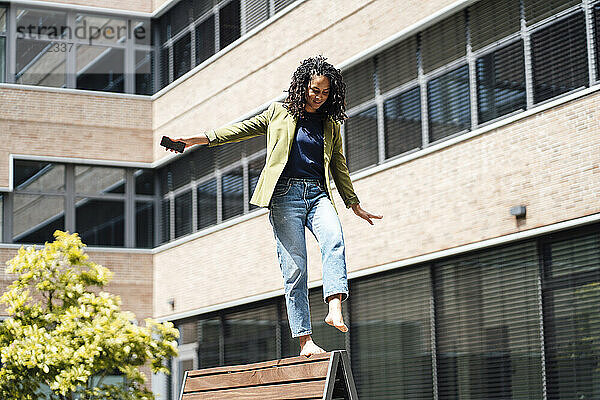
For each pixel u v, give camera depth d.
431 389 17.31
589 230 14.39
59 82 26.78
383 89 19.05
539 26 15.50
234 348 23.69
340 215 19.70
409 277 18.08
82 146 26.67
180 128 26.12
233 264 23.61
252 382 6.13
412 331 17.89
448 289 17.14
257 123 6.45
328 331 20.14
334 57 20.19
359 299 19.34
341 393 5.80
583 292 14.44
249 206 23.38
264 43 22.69
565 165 14.75
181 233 26.30
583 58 14.66
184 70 26.42
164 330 19.66
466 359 16.59
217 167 24.83
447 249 16.95
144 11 27.62
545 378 14.94
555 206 14.89
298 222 6.21
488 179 16.20
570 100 14.72
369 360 18.92
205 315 24.97
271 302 22.36
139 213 27.20
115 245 26.86
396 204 18.23
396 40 18.45
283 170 6.23
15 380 18.69
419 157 17.77
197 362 25.19
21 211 25.92
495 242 15.90
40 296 24.86
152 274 26.94
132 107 27.33
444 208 17.11
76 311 18.86
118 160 26.98
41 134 26.28
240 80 23.58
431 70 17.80
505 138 15.91
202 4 25.66
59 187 26.48
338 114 6.33
